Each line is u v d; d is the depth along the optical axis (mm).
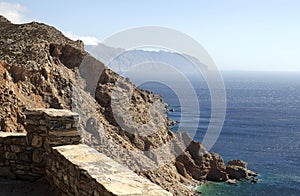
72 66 42125
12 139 7727
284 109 123625
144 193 4645
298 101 156625
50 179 7176
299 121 95438
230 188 37031
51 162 7070
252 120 91000
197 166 37031
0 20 48875
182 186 31688
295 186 39562
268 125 84938
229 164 42562
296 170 46531
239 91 196875
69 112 7402
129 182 5062
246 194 36094
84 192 5539
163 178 30109
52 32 45094
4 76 30984
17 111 27781
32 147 7570
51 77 36500
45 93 34125
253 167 47062
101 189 4945
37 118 7492
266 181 40781
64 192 6430
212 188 36031
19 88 32000
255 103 137750
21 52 36969
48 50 40719
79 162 5992
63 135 7145
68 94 36625
